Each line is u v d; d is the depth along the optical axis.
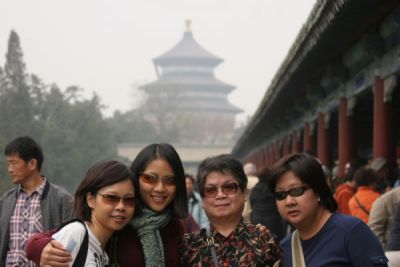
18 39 60.75
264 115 30.42
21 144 8.28
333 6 12.55
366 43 14.74
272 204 13.16
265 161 44.28
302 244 5.85
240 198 5.82
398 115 22.98
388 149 15.18
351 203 11.09
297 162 5.82
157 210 5.96
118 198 5.66
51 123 64.81
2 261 8.29
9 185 42.72
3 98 59.25
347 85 18.45
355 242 5.65
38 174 8.48
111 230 5.71
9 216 8.35
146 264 5.77
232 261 5.68
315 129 25.08
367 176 11.00
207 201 5.82
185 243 5.88
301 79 20.77
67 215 8.38
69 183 65.62
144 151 6.03
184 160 114.81
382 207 9.41
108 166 5.70
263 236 5.75
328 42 15.70
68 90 74.31
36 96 67.12
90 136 72.00
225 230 5.80
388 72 14.59
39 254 5.44
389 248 8.30
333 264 5.65
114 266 5.80
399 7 12.79
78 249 5.51
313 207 5.81
